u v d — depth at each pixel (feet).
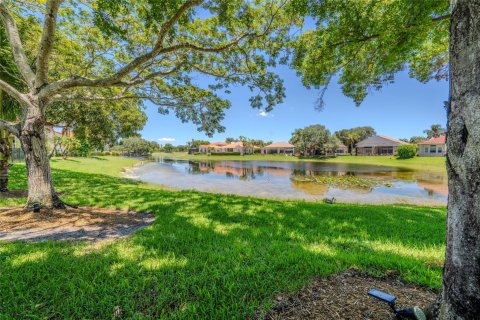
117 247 10.91
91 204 20.90
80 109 30.63
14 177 36.27
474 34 3.62
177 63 22.52
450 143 4.12
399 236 13.46
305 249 10.68
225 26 18.78
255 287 7.34
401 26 16.15
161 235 12.70
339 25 17.99
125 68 16.49
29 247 10.82
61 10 18.86
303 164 113.29
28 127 16.94
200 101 26.76
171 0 13.41
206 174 69.21
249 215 17.81
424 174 67.41
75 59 22.95
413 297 6.57
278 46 20.18
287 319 5.74
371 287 7.20
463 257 3.91
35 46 22.89
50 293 7.09
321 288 7.16
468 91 3.71
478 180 3.62
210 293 7.00
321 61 20.67
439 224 16.26
